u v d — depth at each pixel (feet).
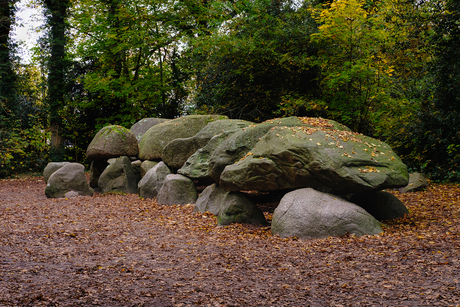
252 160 33.01
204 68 64.03
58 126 91.25
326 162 29.68
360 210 27.91
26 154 84.02
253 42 57.77
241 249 25.14
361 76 49.47
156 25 76.28
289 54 57.62
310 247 24.71
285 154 31.32
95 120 90.02
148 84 79.00
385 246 23.63
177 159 47.85
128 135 54.60
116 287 17.76
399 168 31.24
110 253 24.26
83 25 83.41
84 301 15.85
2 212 37.96
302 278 18.99
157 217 36.29
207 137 46.44
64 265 21.29
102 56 80.74
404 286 17.08
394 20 53.67
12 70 80.79
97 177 57.57
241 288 17.75
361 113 53.26
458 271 18.31
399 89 58.18
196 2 75.31
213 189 38.83
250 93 62.23
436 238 24.76
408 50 56.65
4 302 15.28
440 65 51.57
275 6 65.98
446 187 46.68
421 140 54.80
